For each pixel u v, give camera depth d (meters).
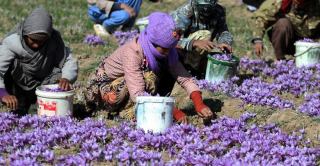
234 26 23.14
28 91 11.42
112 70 10.98
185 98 12.46
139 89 10.40
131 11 19.70
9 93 11.40
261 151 9.41
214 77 13.38
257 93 12.37
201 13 13.11
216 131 10.28
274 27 16.23
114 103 10.91
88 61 15.61
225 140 9.95
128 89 10.52
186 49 12.79
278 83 13.98
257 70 15.41
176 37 10.27
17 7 23.66
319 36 16.72
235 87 13.05
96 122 10.30
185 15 13.12
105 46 17.94
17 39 10.76
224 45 13.16
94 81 11.25
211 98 12.36
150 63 10.55
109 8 19.45
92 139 9.64
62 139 9.69
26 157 8.98
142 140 9.61
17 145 9.48
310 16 16.30
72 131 9.77
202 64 13.88
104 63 11.32
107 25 19.67
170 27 10.21
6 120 10.30
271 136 10.12
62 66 11.19
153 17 10.37
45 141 9.55
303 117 11.32
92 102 11.46
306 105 12.15
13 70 10.98
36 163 8.69
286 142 10.02
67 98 10.70
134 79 10.45
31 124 10.40
